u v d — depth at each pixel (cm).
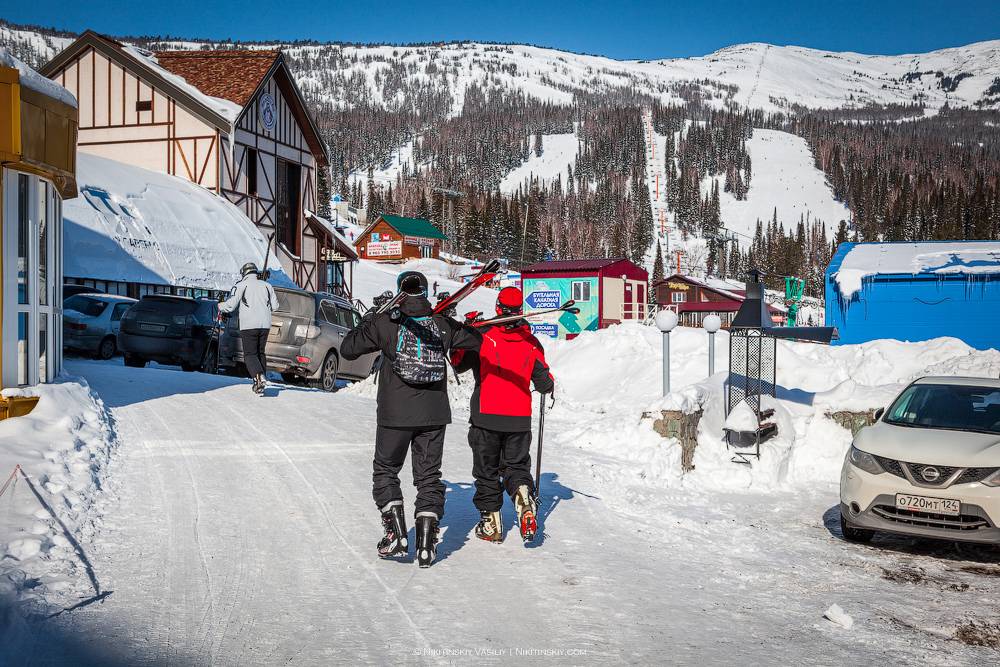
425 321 510
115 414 898
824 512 831
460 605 444
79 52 3572
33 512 502
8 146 686
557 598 467
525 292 4275
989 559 666
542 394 591
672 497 840
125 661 340
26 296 755
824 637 437
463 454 907
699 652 396
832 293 2517
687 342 1712
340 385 1853
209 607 414
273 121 3903
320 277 4416
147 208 2755
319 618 410
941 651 427
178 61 3912
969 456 662
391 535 506
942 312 2402
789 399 1073
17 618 364
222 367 1698
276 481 690
